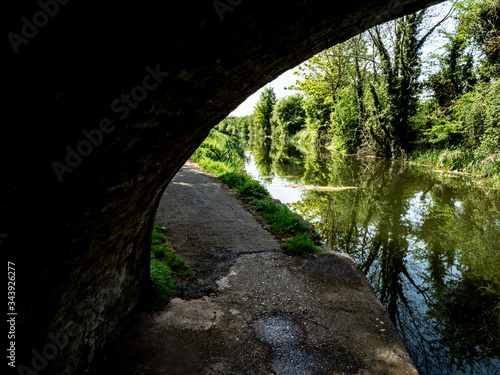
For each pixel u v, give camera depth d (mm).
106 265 2158
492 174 12852
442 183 12531
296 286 3781
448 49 17891
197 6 1028
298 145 36938
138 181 1938
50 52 871
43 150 1090
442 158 15992
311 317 3195
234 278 3834
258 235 5270
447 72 18266
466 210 8859
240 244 4836
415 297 4586
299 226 5664
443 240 6680
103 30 923
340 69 20688
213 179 9273
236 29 1236
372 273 5266
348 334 2975
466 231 7195
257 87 1988
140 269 2904
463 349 3529
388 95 18891
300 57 1781
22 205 1142
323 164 19094
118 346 2500
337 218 7980
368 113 21312
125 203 1955
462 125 15336
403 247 6309
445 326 3939
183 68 1310
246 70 1624
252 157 25047
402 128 19312
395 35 17859
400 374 2527
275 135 54375
